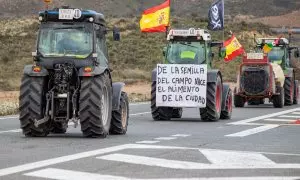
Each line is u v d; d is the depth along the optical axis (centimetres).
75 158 2683
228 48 9462
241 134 3881
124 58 15088
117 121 3731
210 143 3322
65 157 2709
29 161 2584
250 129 4262
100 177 2241
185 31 5184
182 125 4591
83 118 3456
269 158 2770
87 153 2838
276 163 2625
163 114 5084
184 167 2491
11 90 9150
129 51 16062
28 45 15700
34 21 19862
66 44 3591
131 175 2291
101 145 3152
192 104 5022
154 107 5072
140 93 9012
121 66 14188
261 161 2677
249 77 7156
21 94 3497
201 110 5034
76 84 3538
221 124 4716
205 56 5178
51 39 3606
